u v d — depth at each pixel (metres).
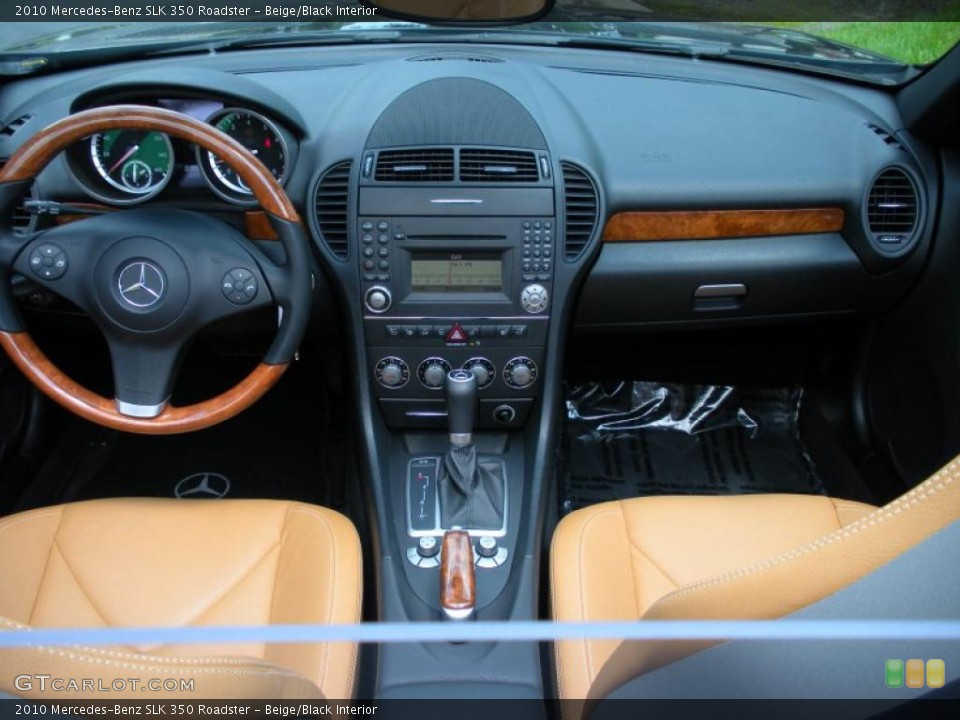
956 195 1.78
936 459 1.87
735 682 0.66
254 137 1.67
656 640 0.70
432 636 0.76
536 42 1.99
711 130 1.79
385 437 1.82
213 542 1.41
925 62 1.75
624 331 1.96
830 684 0.62
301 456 2.36
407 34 1.98
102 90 1.56
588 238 1.70
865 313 1.98
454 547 1.47
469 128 1.67
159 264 1.39
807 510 1.50
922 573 0.59
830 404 2.33
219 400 1.47
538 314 1.70
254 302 1.43
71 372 2.29
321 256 1.68
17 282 1.50
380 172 1.64
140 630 0.73
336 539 1.38
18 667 0.62
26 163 1.32
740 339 2.36
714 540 1.44
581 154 1.68
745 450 2.39
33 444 2.16
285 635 0.75
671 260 1.82
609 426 2.46
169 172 1.61
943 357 1.83
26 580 1.35
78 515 1.44
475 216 1.64
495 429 1.84
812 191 1.76
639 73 1.92
